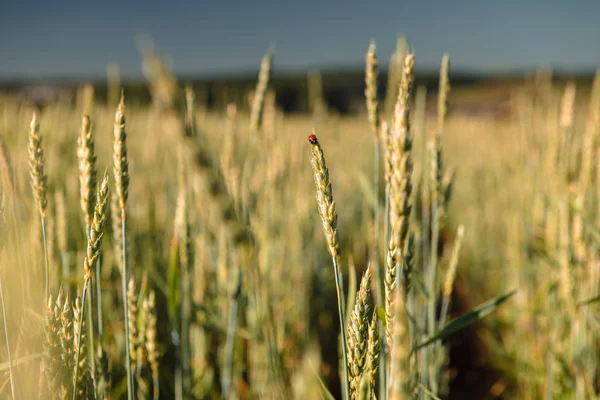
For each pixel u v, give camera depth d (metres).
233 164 0.98
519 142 1.58
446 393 1.32
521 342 1.58
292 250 1.60
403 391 0.50
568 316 1.17
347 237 2.05
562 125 1.17
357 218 2.21
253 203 1.30
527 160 1.51
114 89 1.39
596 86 1.06
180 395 0.94
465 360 1.86
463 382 1.74
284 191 1.56
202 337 1.14
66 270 0.89
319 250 1.78
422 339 0.88
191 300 0.99
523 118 1.51
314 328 1.57
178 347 0.94
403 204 0.54
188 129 0.47
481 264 2.18
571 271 1.05
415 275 0.87
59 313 0.65
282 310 1.38
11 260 0.71
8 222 0.72
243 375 1.37
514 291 0.71
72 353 0.65
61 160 1.57
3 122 1.43
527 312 1.52
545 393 1.34
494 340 1.68
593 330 1.15
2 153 0.71
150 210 1.46
